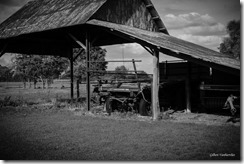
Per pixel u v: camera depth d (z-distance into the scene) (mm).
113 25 14922
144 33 15875
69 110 15898
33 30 16484
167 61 17328
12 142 8539
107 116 13523
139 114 13781
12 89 39688
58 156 7148
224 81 14141
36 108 16906
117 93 14438
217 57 14000
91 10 15453
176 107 16578
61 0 19906
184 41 18281
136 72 13391
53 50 21188
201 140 8422
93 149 7684
